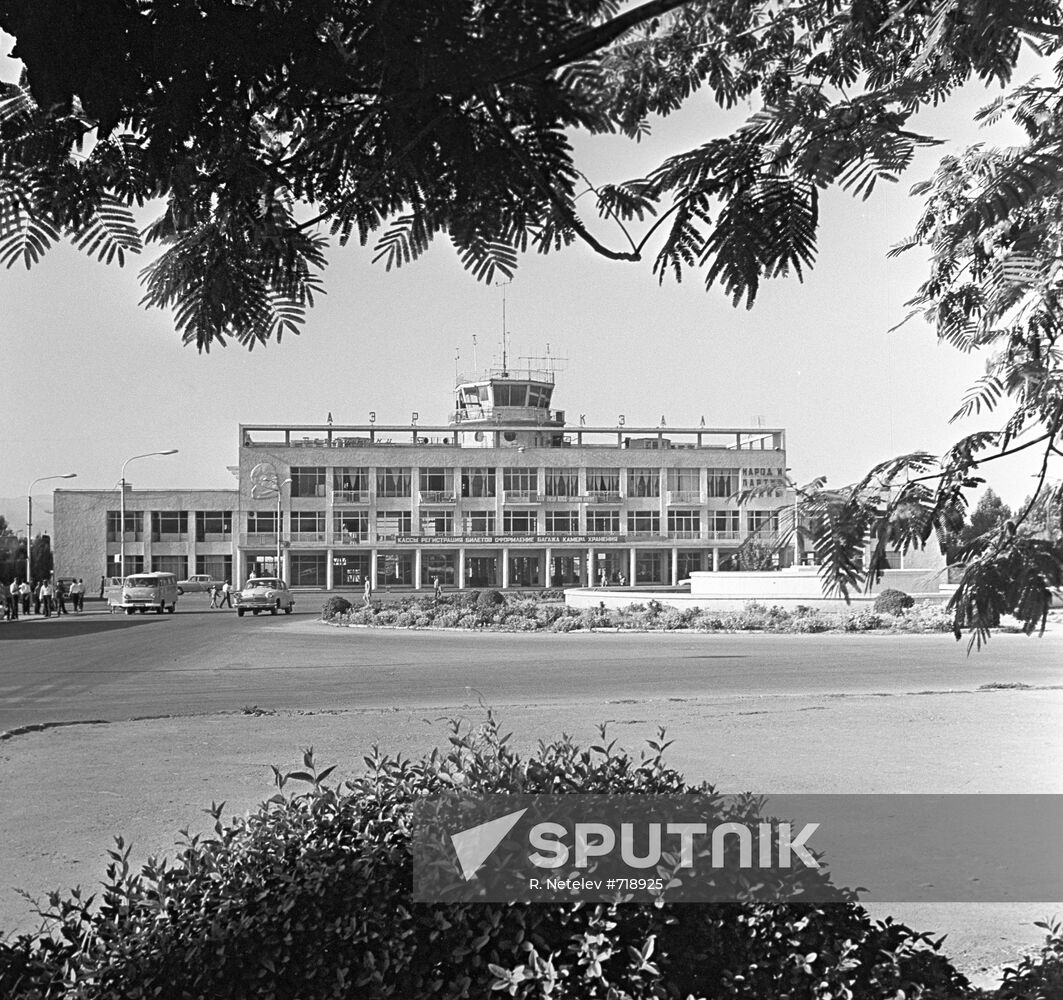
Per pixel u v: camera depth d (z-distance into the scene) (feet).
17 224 4.75
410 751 31.30
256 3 3.88
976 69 5.25
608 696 47.21
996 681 53.06
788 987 10.09
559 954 9.67
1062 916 16.39
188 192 4.74
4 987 10.10
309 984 10.02
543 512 270.26
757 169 4.80
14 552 261.44
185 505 271.49
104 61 4.02
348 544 262.06
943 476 5.77
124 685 54.60
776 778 26.53
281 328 5.31
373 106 4.17
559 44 3.49
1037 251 7.00
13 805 24.34
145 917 10.78
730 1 5.60
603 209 4.73
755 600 115.44
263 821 11.91
